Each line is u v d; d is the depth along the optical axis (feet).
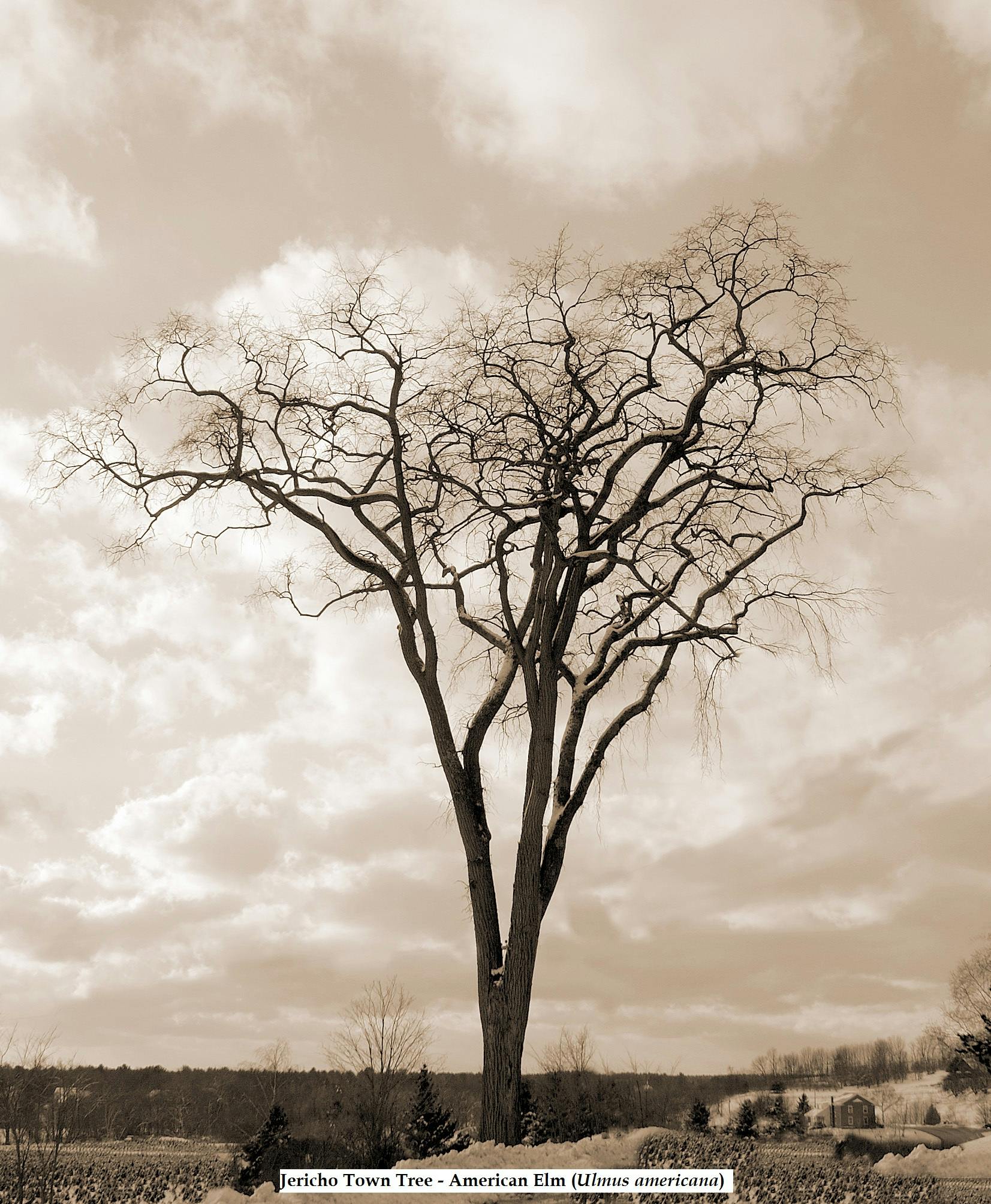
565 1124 73.92
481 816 63.93
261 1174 60.59
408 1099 67.72
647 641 68.08
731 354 64.13
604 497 67.51
